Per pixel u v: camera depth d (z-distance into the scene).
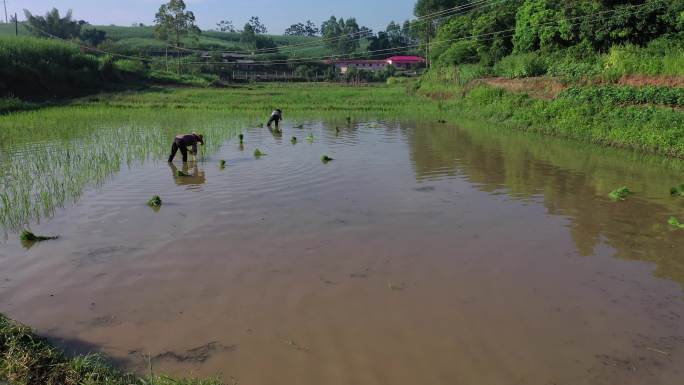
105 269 7.53
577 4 33.38
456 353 5.45
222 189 12.27
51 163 14.90
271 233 9.09
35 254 8.08
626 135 18.89
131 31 127.69
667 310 6.43
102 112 30.94
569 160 16.47
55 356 5.15
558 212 10.56
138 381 4.86
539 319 6.16
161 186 12.52
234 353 5.42
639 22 28.50
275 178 13.51
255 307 6.40
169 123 26.11
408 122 29.14
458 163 15.90
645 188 12.63
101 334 5.77
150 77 58.28
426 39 79.25
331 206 10.87
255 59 94.62
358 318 6.15
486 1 55.00
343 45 120.00
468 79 41.19
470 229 9.43
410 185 12.88
